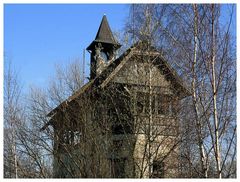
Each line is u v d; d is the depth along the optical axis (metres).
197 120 11.35
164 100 14.45
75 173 15.21
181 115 13.88
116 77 16.08
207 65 11.30
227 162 11.78
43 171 16.39
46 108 18.19
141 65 14.67
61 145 16.80
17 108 18.06
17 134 17.34
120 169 15.02
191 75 11.94
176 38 12.30
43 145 17.14
